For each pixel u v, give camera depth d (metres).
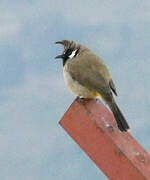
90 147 5.67
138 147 5.40
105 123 5.68
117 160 5.27
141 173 4.99
